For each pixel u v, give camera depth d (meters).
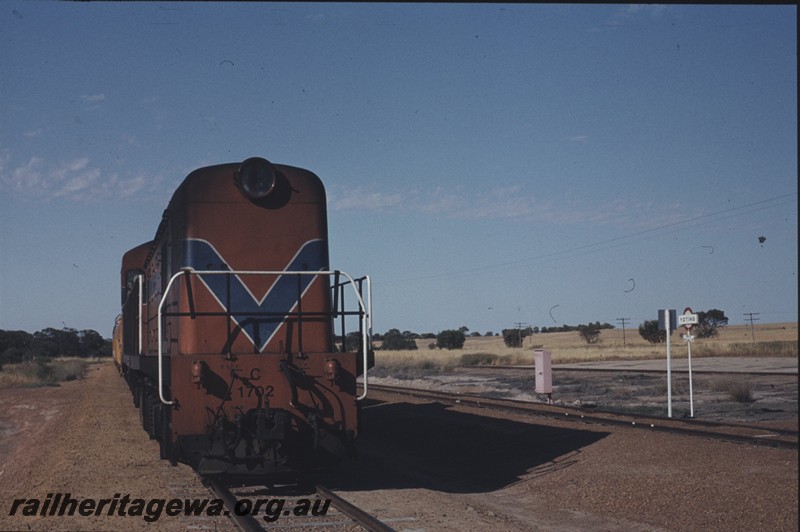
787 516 9.81
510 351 88.31
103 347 124.00
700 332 106.25
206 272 12.05
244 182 12.95
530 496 12.42
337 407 12.09
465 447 17.47
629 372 41.75
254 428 11.72
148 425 17.44
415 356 76.44
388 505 11.43
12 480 15.41
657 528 9.98
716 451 14.22
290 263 13.12
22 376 51.44
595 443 15.97
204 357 11.62
